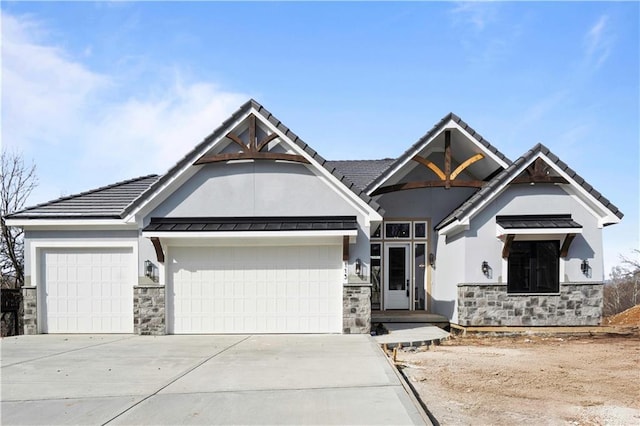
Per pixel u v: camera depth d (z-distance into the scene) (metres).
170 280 12.98
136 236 13.04
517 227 12.97
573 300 13.50
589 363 9.52
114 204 13.86
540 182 13.53
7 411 5.98
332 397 6.42
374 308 16.41
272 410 5.88
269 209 12.96
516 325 13.44
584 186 13.43
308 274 12.95
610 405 6.65
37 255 13.20
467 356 10.35
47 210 13.29
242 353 9.85
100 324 13.13
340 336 12.31
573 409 6.46
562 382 7.91
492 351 11.05
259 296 12.92
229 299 12.94
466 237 13.55
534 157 13.43
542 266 13.70
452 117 14.57
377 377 7.56
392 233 16.62
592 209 13.68
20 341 11.84
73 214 12.90
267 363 8.75
